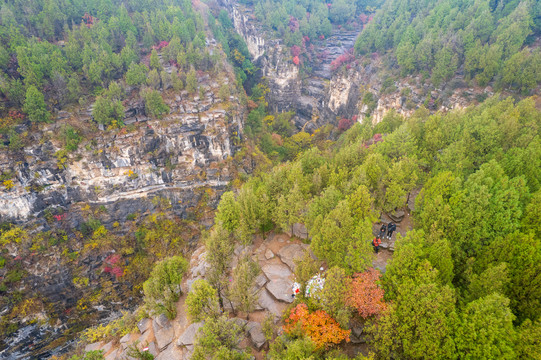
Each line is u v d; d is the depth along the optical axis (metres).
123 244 84.88
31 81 75.81
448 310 21.62
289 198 37.84
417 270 24.53
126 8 115.31
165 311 35.00
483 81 84.19
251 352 28.17
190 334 31.98
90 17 102.94
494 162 34.94
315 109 159.75
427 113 64.44
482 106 59.31
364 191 33.12
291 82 155.88
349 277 26.94
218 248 33.59
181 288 40.22
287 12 169.50
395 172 37.41
